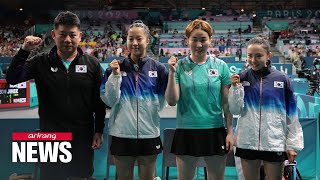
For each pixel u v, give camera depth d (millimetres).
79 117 3000
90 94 3027
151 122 2965
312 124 4727
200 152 2939
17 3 33219
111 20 31516
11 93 9328
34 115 8117
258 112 3027
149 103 2953
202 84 2967
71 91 2965
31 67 3012
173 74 2828
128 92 2953
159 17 31531
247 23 29391
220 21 30203
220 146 2963
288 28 28609
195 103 2963
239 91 2889
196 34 2959
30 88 9742
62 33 2918
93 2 35844
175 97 2879
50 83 2955
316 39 25203
